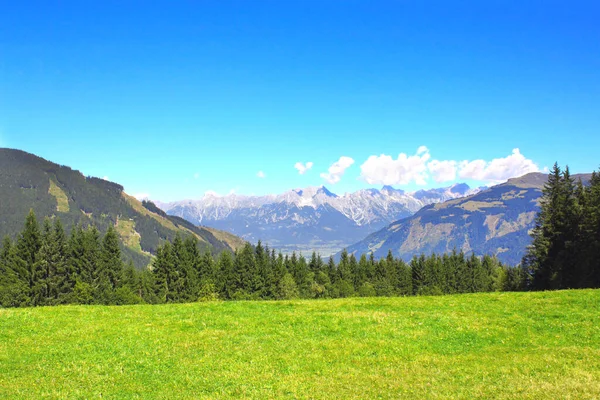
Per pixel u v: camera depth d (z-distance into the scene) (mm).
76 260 89625
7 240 89812
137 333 24078
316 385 16625
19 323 26188
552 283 65688
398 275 144500
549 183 70375
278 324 26250
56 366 18859
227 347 21625
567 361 18797
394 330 24578
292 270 136625
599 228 58656
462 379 16969
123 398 15500
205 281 108750
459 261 154500
